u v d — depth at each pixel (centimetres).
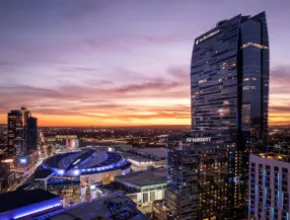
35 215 14112
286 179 12256
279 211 12512
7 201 14462
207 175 19725
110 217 9181
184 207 18175
